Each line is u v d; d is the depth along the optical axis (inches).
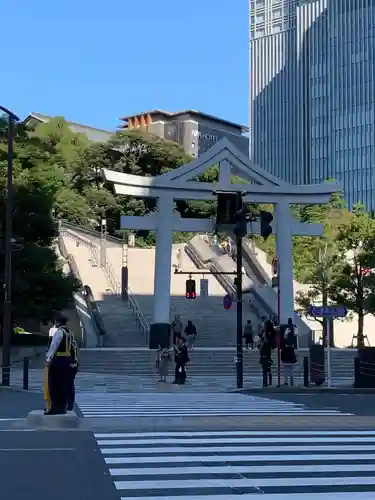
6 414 614.2
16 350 1398.9
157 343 1407.5
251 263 2145.7
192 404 749.9
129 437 461.7
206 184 1525.6
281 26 5570.9
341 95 5034.5
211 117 5969.5
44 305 1358.3
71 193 3026.6
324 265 1652.3
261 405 743.1
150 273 2119.8
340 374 1215.6
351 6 4997.5
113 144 3403.1
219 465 360.5
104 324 1627.7
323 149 5113.2
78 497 284.4
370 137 4813.0
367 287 1596.9
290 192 1567.4
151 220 1481.3
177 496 287.3
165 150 3440.0
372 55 4840.1
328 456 391.5
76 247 2271.2
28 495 287.6
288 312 1517.0
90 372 1235.9
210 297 1867.6
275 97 5551.2
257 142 5659.5
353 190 4886.8
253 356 1301.7
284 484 314.3
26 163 1533.0
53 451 398.3
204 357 1294.3
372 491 300.5
